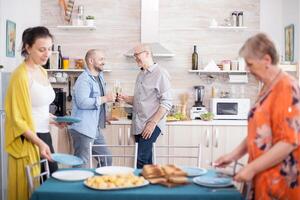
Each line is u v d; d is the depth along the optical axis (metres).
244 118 4.93
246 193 2.19
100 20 5.25
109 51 5.27
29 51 2.75
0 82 4.10
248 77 5.26
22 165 2.63
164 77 3.88
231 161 2.37
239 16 5.11
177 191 2.09
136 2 5.23
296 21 4.71
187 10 5.25
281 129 1.96
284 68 4.56
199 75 5.29
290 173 2.02
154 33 4.99
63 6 5.18
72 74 5.25
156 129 3.90
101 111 4.25
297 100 1.98
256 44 2.04
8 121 2.63
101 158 4.18
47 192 2.06
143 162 3.89
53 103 4.73
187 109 5.28
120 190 2.10
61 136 4.50
